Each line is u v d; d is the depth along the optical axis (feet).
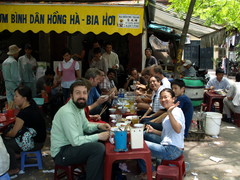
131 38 31.55
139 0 16.80
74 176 12.91
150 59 29.84
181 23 34.94
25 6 16.55
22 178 12.96
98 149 10.74
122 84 30.60
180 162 11.75
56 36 31.40
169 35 43.57
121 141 10.33
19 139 12.99
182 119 11.69
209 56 72.43
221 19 22.98
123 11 16.11
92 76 14.97
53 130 11.39
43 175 13.29
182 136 11.84
